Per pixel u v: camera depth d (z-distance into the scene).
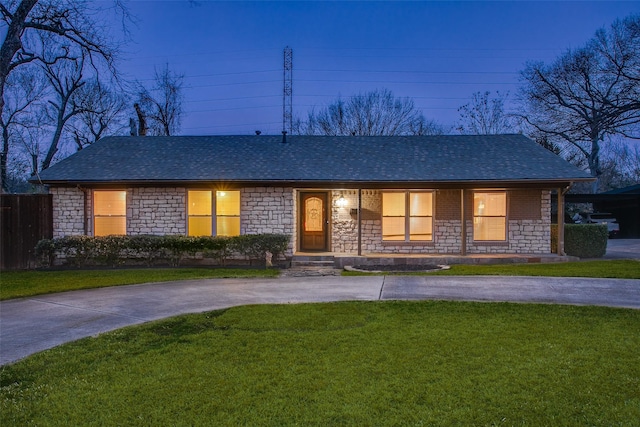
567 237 14.75
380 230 14.66
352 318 6.95
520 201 14.45
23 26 14.60
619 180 41.91
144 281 10.76
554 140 31.23
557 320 6.73
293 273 12.09
